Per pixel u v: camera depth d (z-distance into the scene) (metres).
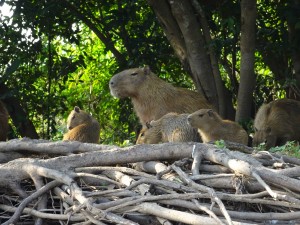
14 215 7.55
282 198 6.55
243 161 7.17
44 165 7.95
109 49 17.80
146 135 11.73
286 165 7.56
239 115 15.05
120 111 18.62
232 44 15.63
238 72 18.53
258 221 6.77
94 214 7.06
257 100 17.50
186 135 11.55
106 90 20.19
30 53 17.67
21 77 17.92
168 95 13.10
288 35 16.28
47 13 17.19
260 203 6.82
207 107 13.16
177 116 11.75
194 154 7.73
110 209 7.03
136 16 17.61
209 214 6.67
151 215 7.04
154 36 17.48
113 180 7.72
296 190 6.86
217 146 7.93
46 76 18.67
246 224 6.38
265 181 6.98
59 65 18.22
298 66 16.08
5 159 8.79
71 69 18.14
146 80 13.08
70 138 12.13
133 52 17.30
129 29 18.09
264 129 14.18
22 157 8.91
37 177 7.87
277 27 16.61
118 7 17.09
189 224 6.74
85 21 17.73
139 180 7.33
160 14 15.75
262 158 7.89
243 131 11.99
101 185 7.82
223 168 7.57
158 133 11.70
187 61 15.76
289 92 17.00
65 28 17.98
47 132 18.16
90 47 20.97
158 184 7.22
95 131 12.59
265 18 17.06
